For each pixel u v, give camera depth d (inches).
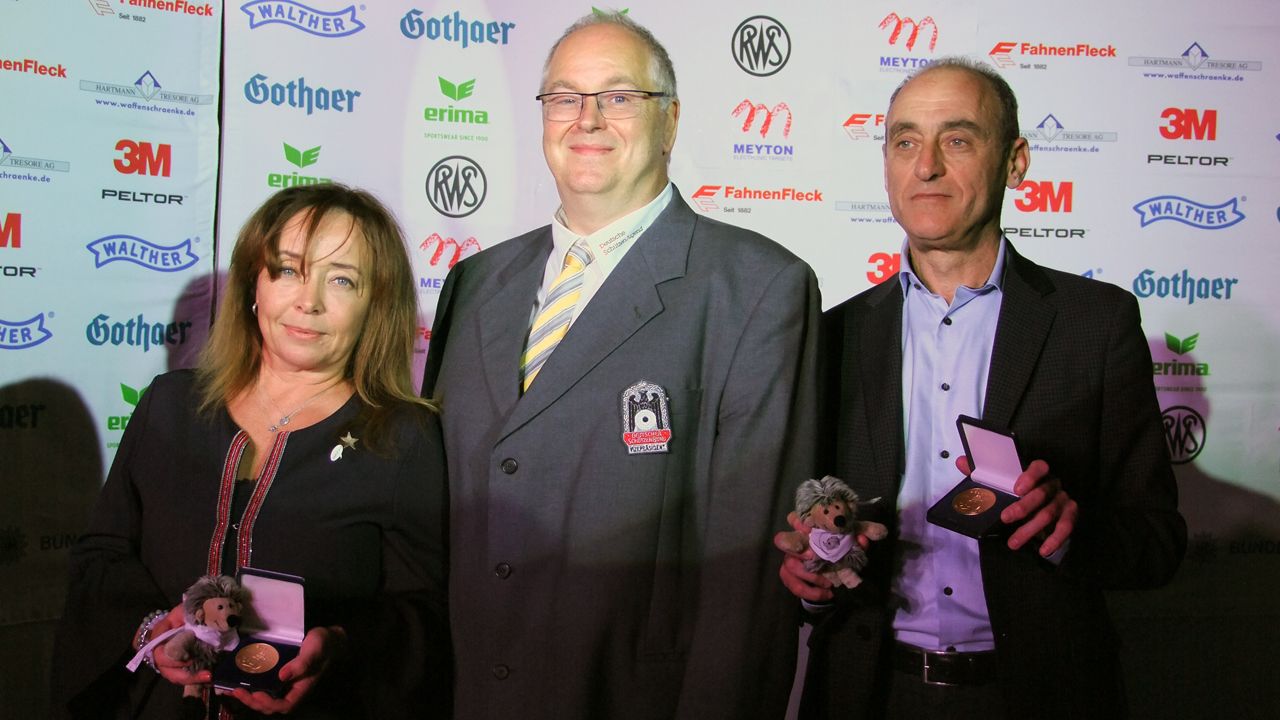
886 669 73.9
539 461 70.2
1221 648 113.5
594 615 68.1
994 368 73.5
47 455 102.5
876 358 77.4
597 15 79.7
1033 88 111.3
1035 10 111.0
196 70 105.0
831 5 110.6
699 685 67.1
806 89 110.9
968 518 65.4
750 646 67.4
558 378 70.6
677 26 109.7
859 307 80.7
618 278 72.8
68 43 101.3
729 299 71.9
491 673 69.9
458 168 109.0
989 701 71.2
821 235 111.7
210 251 105.7
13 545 101.7
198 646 58.6
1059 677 69.1
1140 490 72.8
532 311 76.7
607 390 70.4
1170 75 111.5
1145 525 71.1
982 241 76.3
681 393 70.2
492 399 73.1
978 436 68.4
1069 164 111.3
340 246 68.9
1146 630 113.1
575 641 68.1
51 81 101.0
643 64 74.0
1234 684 113.3
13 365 101.2
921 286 76.7
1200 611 112.8
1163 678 113.1
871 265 112.0
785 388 69.9
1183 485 112.7
